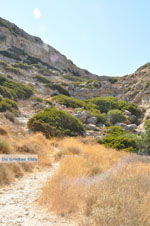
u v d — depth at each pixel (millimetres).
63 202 4914
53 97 44531
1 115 21906
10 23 85250
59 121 22625
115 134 22812
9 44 77500
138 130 29688
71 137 19781
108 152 13562
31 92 45000
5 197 5664
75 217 4492
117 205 4047
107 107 44406
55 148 15906
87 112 31531
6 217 4395
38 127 19969
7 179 7156
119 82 68750
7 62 67062
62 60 93688
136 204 4090
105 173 7309
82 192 5312
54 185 5898
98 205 4262
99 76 101875
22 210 4832
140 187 5172
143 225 3639
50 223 4195
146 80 61312
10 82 43969
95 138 20062
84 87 62594
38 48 86375
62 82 64562
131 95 57406
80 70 99312
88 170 8148
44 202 5238
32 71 69062
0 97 30031
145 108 45281
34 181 7441
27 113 30969
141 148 16547
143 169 7395
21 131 17609
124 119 35188
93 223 3736
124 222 3592
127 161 10000
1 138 10047
